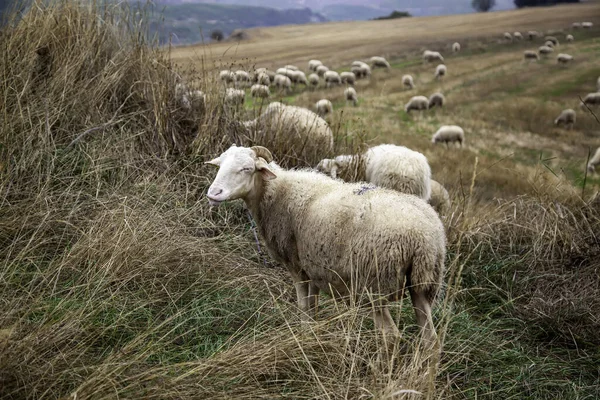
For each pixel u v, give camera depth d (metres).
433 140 19.03
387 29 78.75
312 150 6.57
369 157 6.97
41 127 5.08
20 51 5.76
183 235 4.54
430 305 3.60
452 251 5.48
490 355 3.95
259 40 70.56
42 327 3.06
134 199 4.68
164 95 5.98
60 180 4.76
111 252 3.93
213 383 2.98
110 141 5.40
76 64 5.79
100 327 3.33
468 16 85.31
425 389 2.98
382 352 3.41
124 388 2.70
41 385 2.74
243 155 4.02
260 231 4.29
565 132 22.14
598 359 4.12
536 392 3.65
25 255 3.85
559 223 5.66
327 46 57.88
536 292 4.95
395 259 3.36
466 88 31.38
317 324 3.42
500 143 19.88
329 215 3.69
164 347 3.33
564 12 72.00
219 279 4.10
